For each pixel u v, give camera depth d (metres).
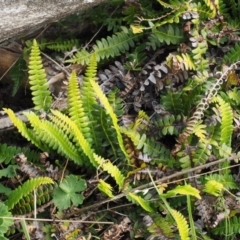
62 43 1.35
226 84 1.29
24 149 1.26
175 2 1.31
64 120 1.19
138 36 1.33
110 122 1.25
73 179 1.22
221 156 1.25
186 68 1.28
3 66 1.36
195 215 1.25
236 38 1.32
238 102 1.29
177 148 1.23
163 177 1.23
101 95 1.19
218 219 1.21
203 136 1.23
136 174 1.23
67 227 1.20
